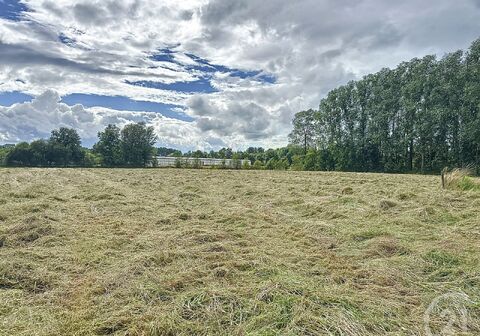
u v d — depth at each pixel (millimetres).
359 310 3156
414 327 2900
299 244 5344
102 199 9773
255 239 5625
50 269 4320
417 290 3635
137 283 3785
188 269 4227
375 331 2848
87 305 3332
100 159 56844
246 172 27281
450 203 7949
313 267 4305
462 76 33000
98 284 3791
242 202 9742
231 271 4129
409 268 4164
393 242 5094
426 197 8672
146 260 4504
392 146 40844
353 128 45969
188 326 2938
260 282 3795
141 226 6578
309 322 2910
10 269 4137
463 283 3713
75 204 8883
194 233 5859
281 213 7773
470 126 31312
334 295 3393
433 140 36594
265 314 3051
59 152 52469
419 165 41375
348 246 5258
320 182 15344
